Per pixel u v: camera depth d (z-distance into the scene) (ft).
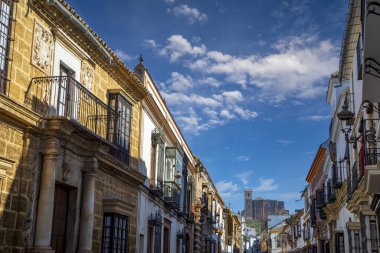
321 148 91.50
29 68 34.58
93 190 40.96
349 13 40.57
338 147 72.79
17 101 32.89
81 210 40.19
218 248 143.13
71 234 39.09
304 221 142.41
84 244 39.55
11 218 31.86
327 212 82.17
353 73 53.93
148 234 60.75
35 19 35.58
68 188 39.78
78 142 38.70
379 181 35.04
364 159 40.06
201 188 110.73
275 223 274.36
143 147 58.23
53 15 37.68
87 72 43.88
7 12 32.42
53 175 34.78
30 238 33.22
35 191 34.06
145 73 59.67
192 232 96.58
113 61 47.91
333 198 74.02
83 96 40.73
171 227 75.77
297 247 164.55
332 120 72.38
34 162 34.14
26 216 32.96
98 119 41.73
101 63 46.65
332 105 76.89
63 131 35.22
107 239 45.11
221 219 155.22
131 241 52.49
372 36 23.79
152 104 61.31
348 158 57.16
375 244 44.11
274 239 242.58
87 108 41.45
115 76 49.80
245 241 269.23
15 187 32.37
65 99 38.88
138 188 55.47
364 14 23.65
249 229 360.28
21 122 32.81
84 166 40.78
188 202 92.02
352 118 53.72
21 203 32.60
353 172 48.78
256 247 323.16
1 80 31.17
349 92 58.59
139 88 54.90
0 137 30.96
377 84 28.12
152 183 62.49
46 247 33.40
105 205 45.52
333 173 74.38
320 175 103.04
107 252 44.86
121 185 50.37
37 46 35.68
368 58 25.67
